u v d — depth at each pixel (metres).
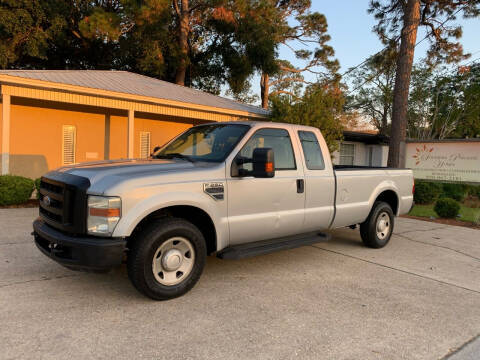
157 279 3.84
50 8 20.47
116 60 26.00
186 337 3.19
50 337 3.12
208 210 4.11
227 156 4.39
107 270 3.65
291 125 5.21
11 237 6.24
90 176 3.77
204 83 29.83
